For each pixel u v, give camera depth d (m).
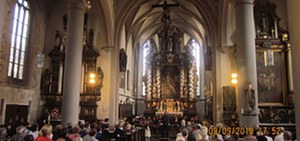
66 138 6.96
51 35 20.05
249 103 10.18
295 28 4.48
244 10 10.97
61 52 19.34
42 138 5.86
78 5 12.95
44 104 18.94
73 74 12.38
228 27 18.09
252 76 10.48
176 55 33.81
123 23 20.55
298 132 4.27
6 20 15.54
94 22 20.06
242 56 10.69
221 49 18.48
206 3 19.73
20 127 6.95
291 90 15.95
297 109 4.33
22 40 17.53
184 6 24.20
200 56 34.06
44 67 19.50
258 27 17.22
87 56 19.39
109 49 19.44
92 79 18.91
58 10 20.36
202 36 29.19
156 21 29.58
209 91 26.19
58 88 18.94
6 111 15.45
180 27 32.97
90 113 18.73
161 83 34.09
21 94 16.95
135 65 33.22
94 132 7.37
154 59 34.25
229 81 18.33
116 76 19.59
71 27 12.70
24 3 17.66
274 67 16.67
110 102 18.91
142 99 34.00
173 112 29.86
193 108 32.12
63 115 12.09
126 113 24.89
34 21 18.59
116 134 11.20
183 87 33.28
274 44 16.75
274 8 17.28
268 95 16.38
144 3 22.25
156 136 21.09
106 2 18.27
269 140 8.35
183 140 6.19
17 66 16.94
